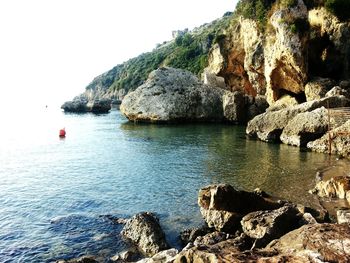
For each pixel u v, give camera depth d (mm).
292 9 49750
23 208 20344
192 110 62281
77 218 18625
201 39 147625
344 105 38812
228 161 31078
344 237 9312
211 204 16812
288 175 25703
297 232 10383
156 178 26250
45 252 15016
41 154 37938
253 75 65125
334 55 51781
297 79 51125
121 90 174375
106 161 33031
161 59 172875
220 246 9773
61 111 133250
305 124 36906
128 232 16141
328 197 19984
